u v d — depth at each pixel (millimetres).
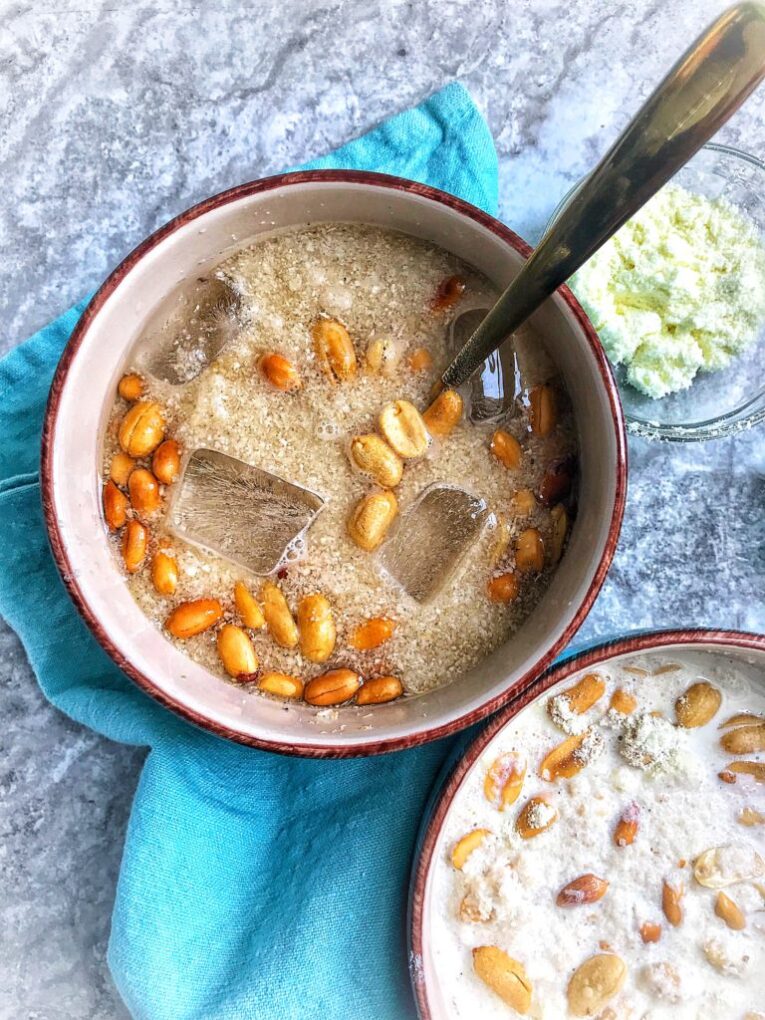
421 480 237
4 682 296
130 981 267
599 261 278
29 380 287
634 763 267
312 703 238
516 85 298
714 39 130
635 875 267
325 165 289
